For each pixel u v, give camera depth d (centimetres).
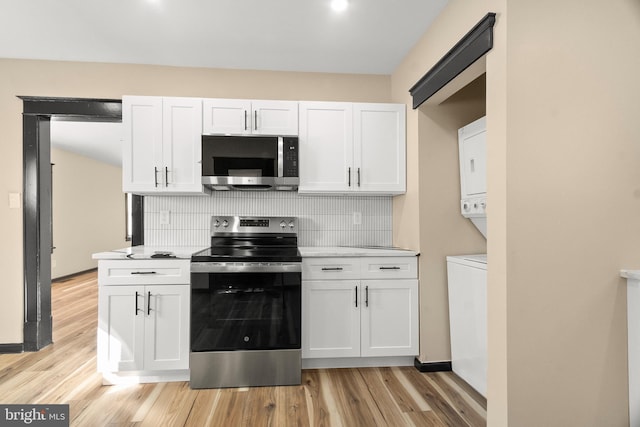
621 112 162
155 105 257
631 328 158
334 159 271
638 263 161
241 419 187
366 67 294
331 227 307
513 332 155
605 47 161
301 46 260
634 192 161
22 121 278
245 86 296
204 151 255
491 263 165
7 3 207
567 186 158
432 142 252
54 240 582
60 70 280
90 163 673
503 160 157
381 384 228
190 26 233
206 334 223
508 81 156
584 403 158
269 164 259
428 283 250
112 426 181
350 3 209
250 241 289
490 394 165
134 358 225
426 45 239
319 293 244
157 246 291
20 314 276
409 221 269
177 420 186
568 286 158
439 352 250
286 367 227
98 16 221
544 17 158
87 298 461
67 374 239
